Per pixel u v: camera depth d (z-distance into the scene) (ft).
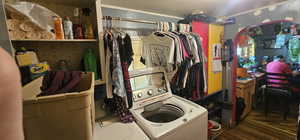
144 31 5.89
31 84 2.35
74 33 3.66
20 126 1.00
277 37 11.92
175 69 4.76
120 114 3.84
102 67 3.78
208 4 5.37
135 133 3.24
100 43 3.71
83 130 1.79
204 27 6.22
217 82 7.52
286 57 11.68
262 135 6.86
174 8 5.65
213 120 7.91
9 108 0.91
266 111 8.70
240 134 7.09
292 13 5.27
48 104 1.60
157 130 3.28
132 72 4.35
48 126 1.65
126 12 5.37
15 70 0.95
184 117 3.83
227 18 7.22
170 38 4.43
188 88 5.13
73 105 1.69
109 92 3.78
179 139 3.51
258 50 13.66
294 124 7.63
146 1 4.75
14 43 3.36
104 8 4.86
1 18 2.28
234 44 7.29
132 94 4.10
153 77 4.82
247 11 6.53
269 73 8.75
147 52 5.32
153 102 4.51
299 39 10.59
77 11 3.96
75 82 2.26
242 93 7.86
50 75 2.37
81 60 4.28
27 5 2.96
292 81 8.66
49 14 3.23
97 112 4.19
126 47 3.83
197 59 4.97
